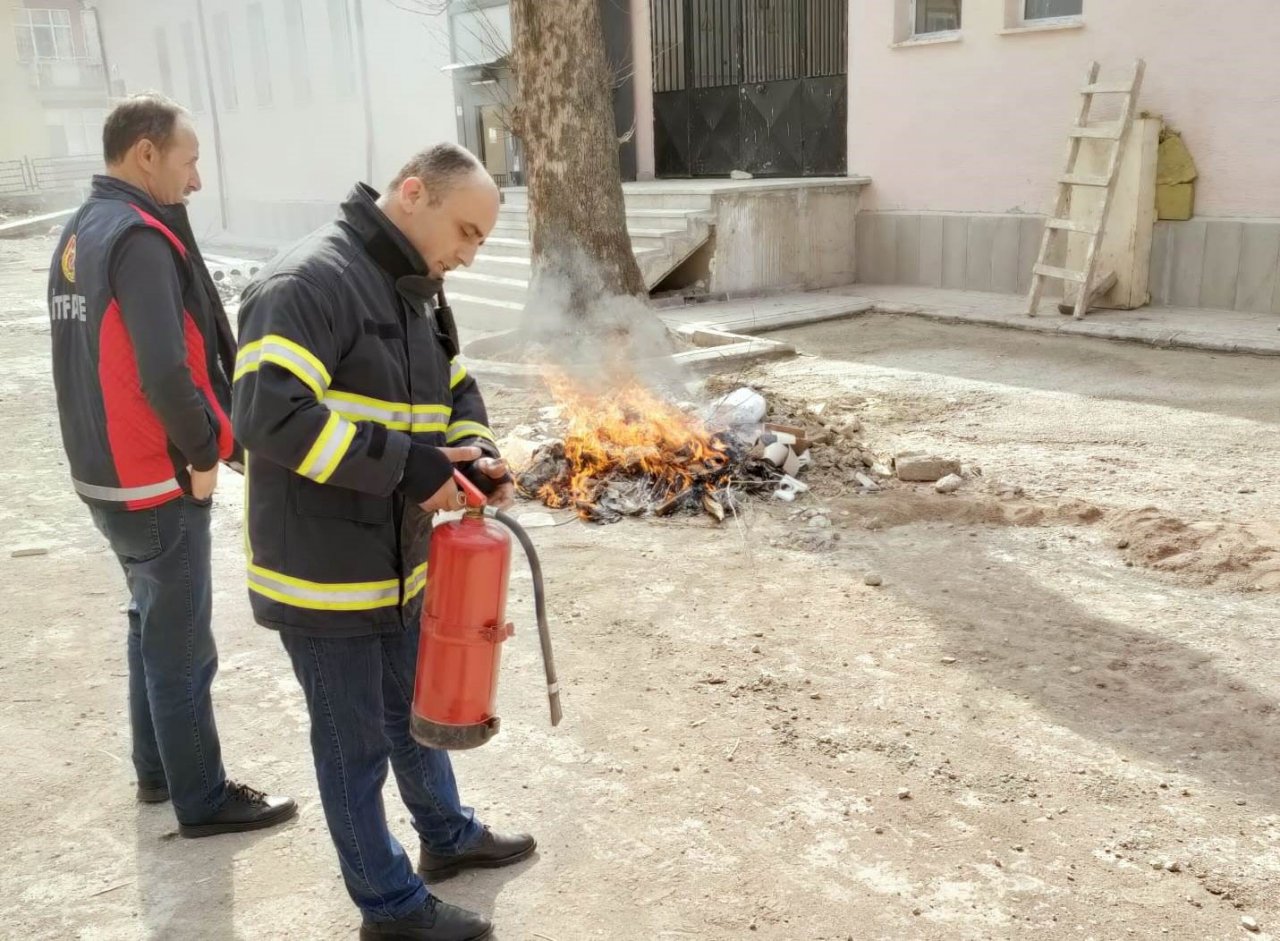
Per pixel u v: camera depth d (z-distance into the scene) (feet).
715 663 13.98
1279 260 33.12
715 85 50.47
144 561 9.94
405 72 66.13
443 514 17.48
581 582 16.78
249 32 83.66
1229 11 32.86
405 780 9.56
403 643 9.08
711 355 31.48
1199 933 8.99
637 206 44.42
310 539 7.97
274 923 9.48
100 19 117.19
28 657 14.93
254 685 13.84
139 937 9.32
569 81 30.99
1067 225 35.19
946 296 40.78
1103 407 25.81
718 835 10.50
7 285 59.16
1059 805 10.78
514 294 40.68
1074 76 36.88
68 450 9.91
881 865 9.98
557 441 21.85
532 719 12.75
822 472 21.20
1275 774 11.22
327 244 7.95
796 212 43.34
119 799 11.52
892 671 13.61
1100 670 13.47
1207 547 16.85
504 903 9.62
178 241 9.69
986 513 18.88
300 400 7.41
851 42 43.96
